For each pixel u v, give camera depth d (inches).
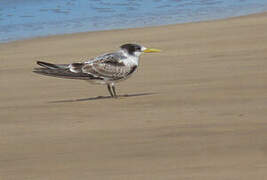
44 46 956.0
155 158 373.4
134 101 556.1
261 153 370.9
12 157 395.9
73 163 374.6
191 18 1163.3
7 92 635.5
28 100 590.2
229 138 406.6
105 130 451.2
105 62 586.2
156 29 1054.4
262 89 568.4
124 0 1430.9
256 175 331.6
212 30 984.3
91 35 1044.5
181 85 613.9
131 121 476.4
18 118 512.7
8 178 354.9
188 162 361.4
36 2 1432.1
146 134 430.9
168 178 336.8
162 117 482.9
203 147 390.0
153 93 586.6
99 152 394.3
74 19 1228.5
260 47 797.9
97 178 344.5
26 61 832.3
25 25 1178.6
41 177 353.1
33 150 409.4
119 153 389.1
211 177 333.4
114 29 1096.2
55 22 1202.6
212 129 433.1
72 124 479.8
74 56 861.8
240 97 541.0
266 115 467.2
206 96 554.9
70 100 580.4
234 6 1294.3
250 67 676.7
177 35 968.3
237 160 359.6
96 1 1428.4
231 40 868.0
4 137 449.7
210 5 1326.3
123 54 593.9
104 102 560.7
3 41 1022.4
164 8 1315.2
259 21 1037.8
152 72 690.8
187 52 804.6
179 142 405.1
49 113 526.0
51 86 655.1
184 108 512.7
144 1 1412.4
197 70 682.8
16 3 1421.0
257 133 415.2
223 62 716.0
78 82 669.3
